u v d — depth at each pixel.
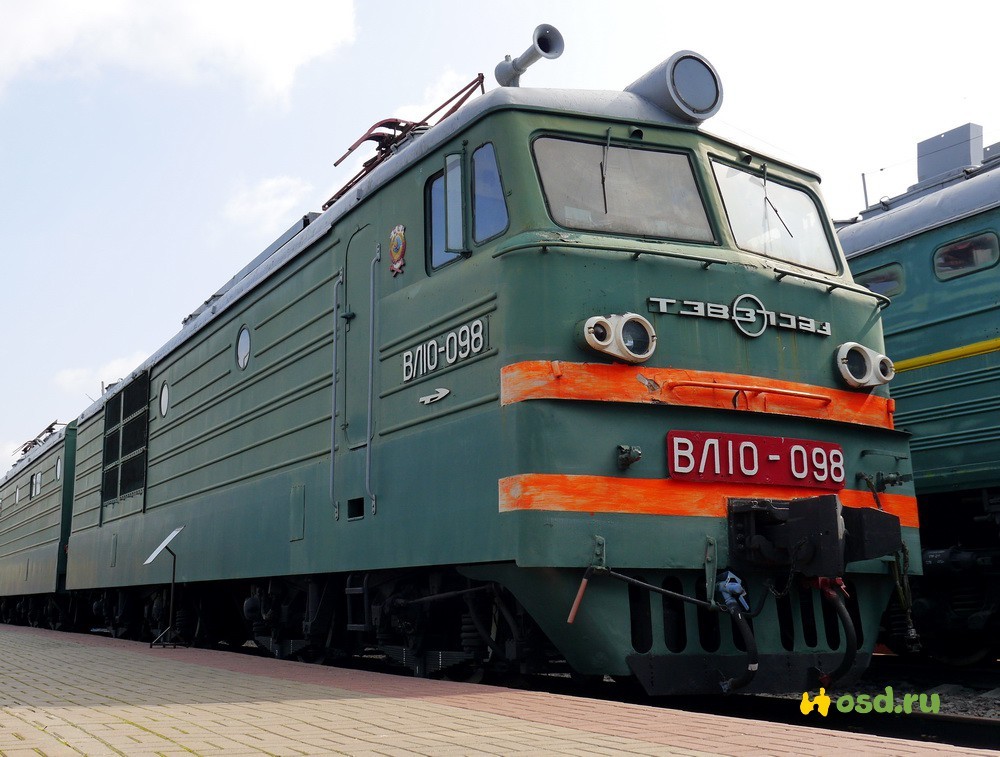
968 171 10.81
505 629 7.15
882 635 10.19
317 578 9.37
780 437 6.90
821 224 8.24
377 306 8.16
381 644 8.47
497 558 6.32
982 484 9.23
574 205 6.83
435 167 7.58
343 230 8.91
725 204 7.46
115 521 15.98
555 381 6.27
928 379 9.84
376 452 7.91
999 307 9.24
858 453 7.34
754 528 6.54
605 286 6.55
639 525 6.29
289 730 4.51
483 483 6.54
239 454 10.98
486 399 6.62
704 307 6.82
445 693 6.00
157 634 15.07
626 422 6.41
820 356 7.34
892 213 10.63
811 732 4.43
